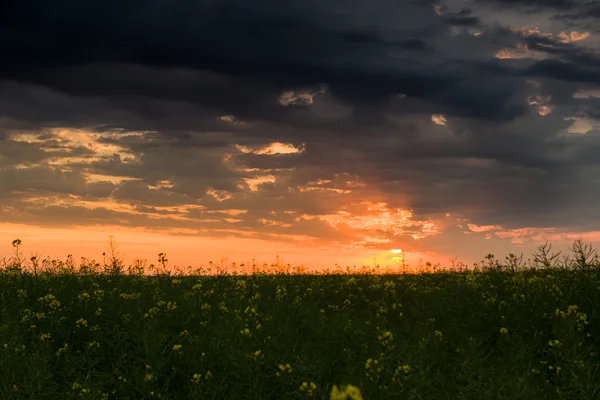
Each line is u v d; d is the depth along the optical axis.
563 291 10.64
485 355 8.70
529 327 9.48
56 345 9.16
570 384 7.18
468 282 12.90
